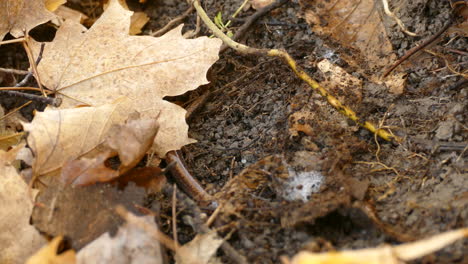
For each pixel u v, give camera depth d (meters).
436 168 0.63
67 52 0.68
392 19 0.69
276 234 0.61
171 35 0.68
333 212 0.61
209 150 0.67
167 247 0.62
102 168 0.62
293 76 0.68
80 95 0.67
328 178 0.62
